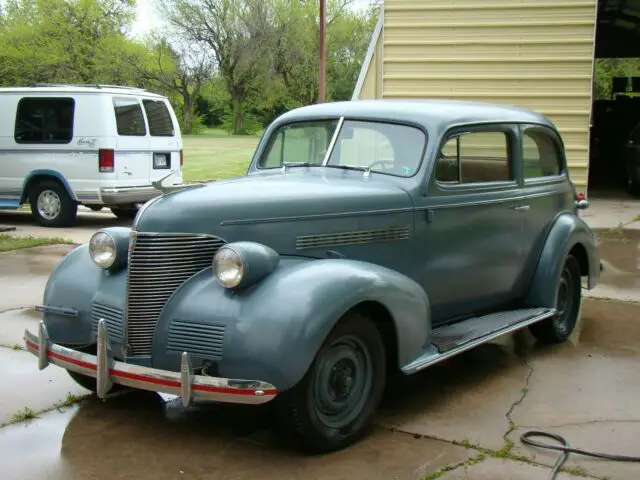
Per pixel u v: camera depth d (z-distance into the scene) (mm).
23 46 40500
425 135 4680
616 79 24766
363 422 3854
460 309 5051
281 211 3973
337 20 52688
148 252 3723
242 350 3434
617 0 16422
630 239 10125
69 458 3646
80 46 42281
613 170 19047
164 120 12766
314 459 3656
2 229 11461
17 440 3848
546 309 5516
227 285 3568
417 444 3846
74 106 11680
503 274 5266
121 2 44812
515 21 12055
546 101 12148
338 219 4164
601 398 4555
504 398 4551
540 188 5621
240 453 3721
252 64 52750
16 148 12039
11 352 5328
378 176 4688
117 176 11727
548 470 3555
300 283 3557
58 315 4145
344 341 3736
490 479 3455
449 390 4691
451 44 12312
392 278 3914
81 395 4492
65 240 10344
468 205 4859
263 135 5387
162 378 3463
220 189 4070
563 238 5652
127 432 3969
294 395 3502
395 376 4957
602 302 7043
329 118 5047
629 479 3467
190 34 52625
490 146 5141
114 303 3906
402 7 12352
